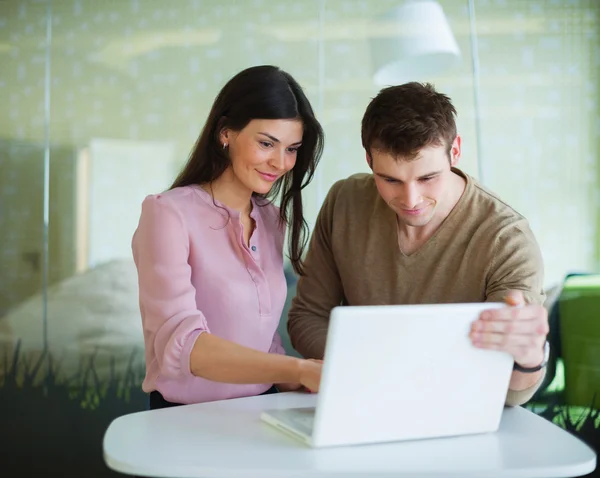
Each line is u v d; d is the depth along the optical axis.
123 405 3.40
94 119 3.42
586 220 3.41
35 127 3.42
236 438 1.38
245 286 1.75
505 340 1.36
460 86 3.40
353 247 1.94
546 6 3.40
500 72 3.40
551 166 3.41
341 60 3.40
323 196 3.41
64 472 3.39
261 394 1.80
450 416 1.40
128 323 3.43
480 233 1.81
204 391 1.72
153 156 3.43
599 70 3.40
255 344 1.77
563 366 3.32
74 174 3.42
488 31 3.40
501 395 1.43
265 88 1.70
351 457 1.29
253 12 3.41
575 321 3.33
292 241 1.95
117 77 3.41
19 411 3.41
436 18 3.39
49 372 3.41
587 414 3.27
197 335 1.56
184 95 3.41
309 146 1.82
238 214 1.77
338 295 2.05
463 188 1.86
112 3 3.40
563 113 3.41
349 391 1.30
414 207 1.69
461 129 3.40
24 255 3.42
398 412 1.35
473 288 1.81
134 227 3.43
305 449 1.32
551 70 3.40
